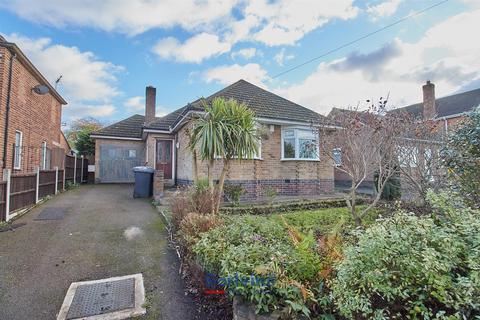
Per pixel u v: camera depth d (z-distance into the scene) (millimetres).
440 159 4938
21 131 9898
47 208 7402
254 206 7594
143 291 3350
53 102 13820
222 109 5523
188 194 5949
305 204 8258
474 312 1747
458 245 1988
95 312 2893
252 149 5520
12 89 9125
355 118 6316
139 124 18078
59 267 3893
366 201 8680
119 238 5145
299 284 2238
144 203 8648
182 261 4086
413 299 1944
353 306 1917
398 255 1952
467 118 4141
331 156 6980
